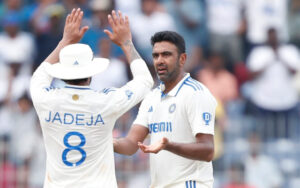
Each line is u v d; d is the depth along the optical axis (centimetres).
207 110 2186
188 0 5181
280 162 4456
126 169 4178
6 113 4575
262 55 4988
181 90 2228
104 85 4628
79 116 2055
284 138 4575
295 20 5225
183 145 2056
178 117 2217
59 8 4903
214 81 4847
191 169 2216
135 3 5022
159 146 1980
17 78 4812
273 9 5209
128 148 2300
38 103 2073
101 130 2070
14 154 4375
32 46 4922
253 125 4591
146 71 2191
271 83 4919
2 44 4922
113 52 4766
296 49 5078
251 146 4444
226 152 4422
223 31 5159
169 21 5084
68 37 2195
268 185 4384
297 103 4875
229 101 4822
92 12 4844
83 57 2083
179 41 2225
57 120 2056
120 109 2091
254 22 5184
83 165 2058
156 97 2305
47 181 2089
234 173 4362
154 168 2267
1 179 4244
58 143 2061
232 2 5206
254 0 5203
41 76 2133
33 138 4391
